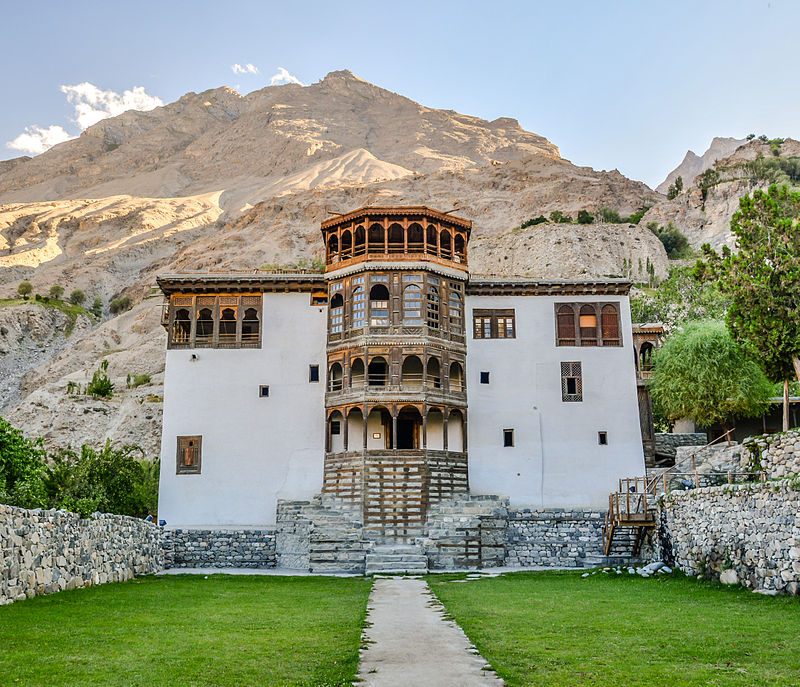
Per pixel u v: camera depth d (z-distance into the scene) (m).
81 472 48.09
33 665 16.27
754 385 53.03
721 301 81.56
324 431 52.44
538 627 21.84
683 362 53.78
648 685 15.22
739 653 17.98
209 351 53.34
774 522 27.36
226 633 20.72
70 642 18.72
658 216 190.88
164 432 51.97
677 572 35.94
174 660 17.12
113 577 34.50
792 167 194.62
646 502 41.62
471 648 18.89
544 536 46.47
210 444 51.91
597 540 46.03
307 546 46.09
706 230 184.75
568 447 52.56
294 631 21.23
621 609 25.34
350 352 51.44
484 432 52.75
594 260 149.12
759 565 28.27
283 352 53.47
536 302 54.81
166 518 50.75
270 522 50.91
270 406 52.66
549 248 151.12
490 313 54.69
